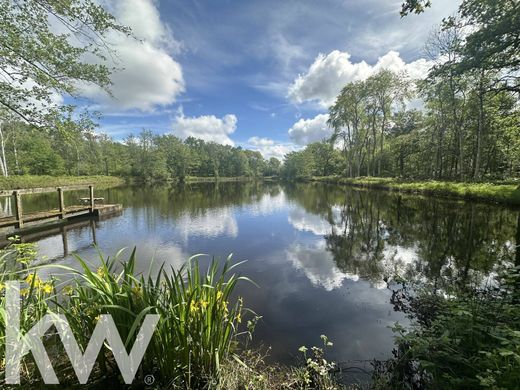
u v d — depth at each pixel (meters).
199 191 26.02
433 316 3.06
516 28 7.71
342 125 32.22
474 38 8.66
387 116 27.52
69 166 35.19
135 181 41.06
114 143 43.50
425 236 7.24
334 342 2.73
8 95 4.94
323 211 12.59
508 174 18.41
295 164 54.22
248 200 17.66
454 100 17.14
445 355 1.87
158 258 5.71
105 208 11.38
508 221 8.16
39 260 5.25
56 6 4.12
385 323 3.09
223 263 5.42
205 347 1.80
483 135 18.11
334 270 4.99
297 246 6.76
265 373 2.18
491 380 1.35
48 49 4.76
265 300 3.74
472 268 4.71
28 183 22.25
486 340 1.98
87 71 5.20
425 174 24.77
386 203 14.02
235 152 66.25
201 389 1.74
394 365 2.27
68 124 5.56
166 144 49.06
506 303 2.59
